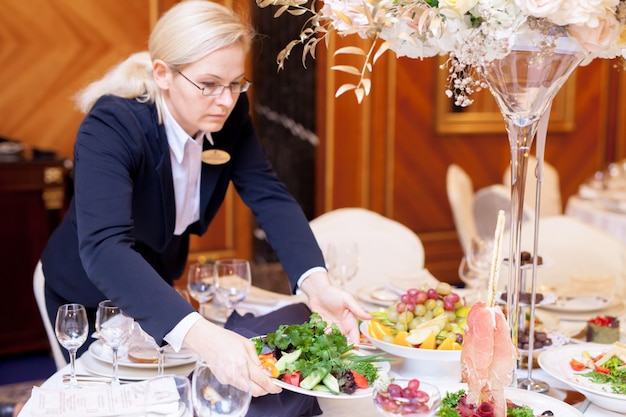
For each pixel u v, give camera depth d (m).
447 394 1.48
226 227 5.37
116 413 1.47
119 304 1.57
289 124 5.78
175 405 1.35
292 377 1.49
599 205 4.72
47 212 4.31
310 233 2.07
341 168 5.72
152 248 2.04
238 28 1.75
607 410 1.60
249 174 2.16
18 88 4.65
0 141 4.48
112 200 1.69
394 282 2.45
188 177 2.02
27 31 4.64
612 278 2.48
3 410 3.61
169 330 1.50
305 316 1.85
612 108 6.83
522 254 1.92
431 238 6.14
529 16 1.48
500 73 1.58
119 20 4.87
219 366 1.42
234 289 2.01
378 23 1.50
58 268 2.07
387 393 1.32
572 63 1.57
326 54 5.57
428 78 5.92
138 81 1.89
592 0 1.43
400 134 5.89
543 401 1.53
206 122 1.80
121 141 1.79
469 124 6.10
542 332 1.91
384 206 5.93
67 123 4.80
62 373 1.74
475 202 4.82
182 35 1.72
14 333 4.32
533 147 5.20
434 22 1.49
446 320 1.76
